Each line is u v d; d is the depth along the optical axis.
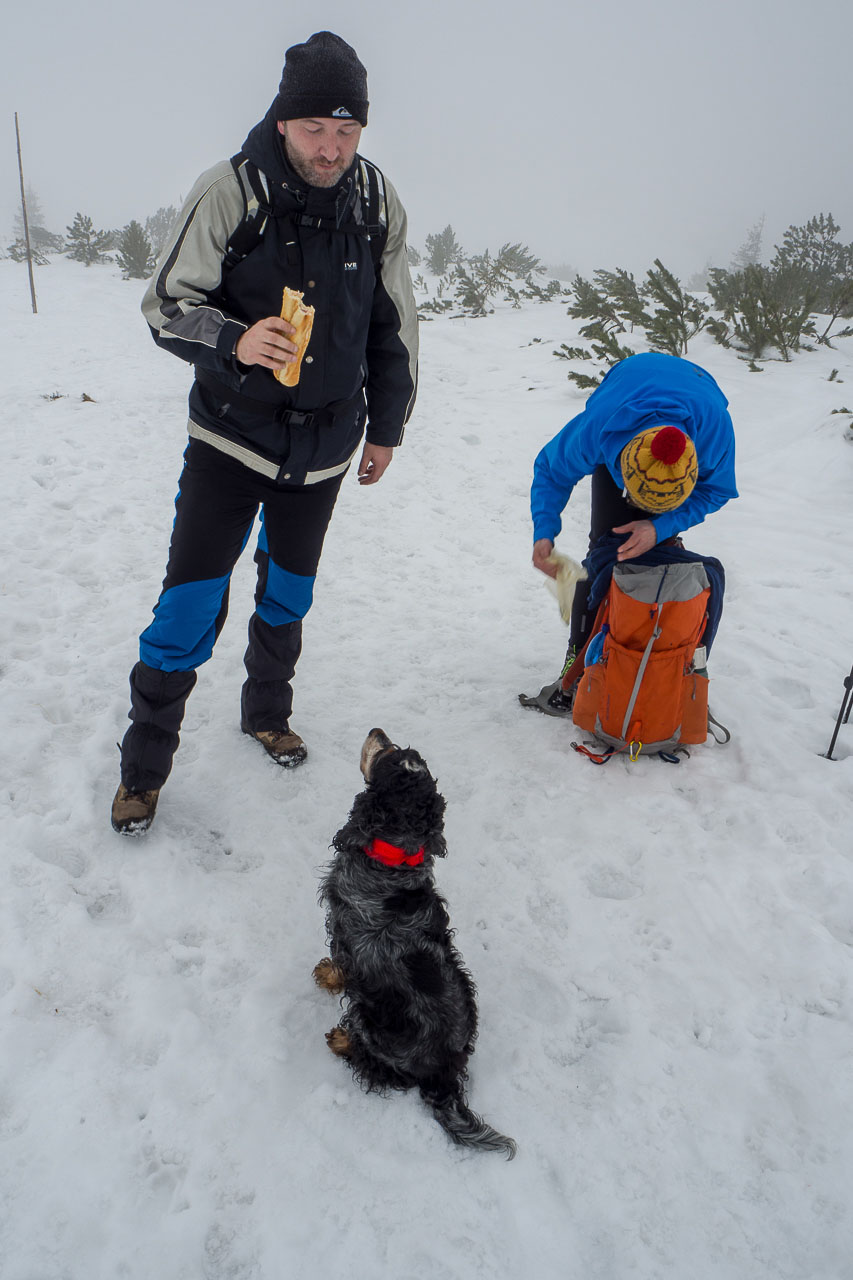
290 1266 1.96
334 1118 2.30
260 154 2.42
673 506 3.26
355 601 5.30
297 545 3.21
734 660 4.62
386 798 2.34
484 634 4.96
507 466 7.89
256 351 2.41
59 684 4.11
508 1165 2.21
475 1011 2.43
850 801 3.54
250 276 2.57
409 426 9.00
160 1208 2.05
